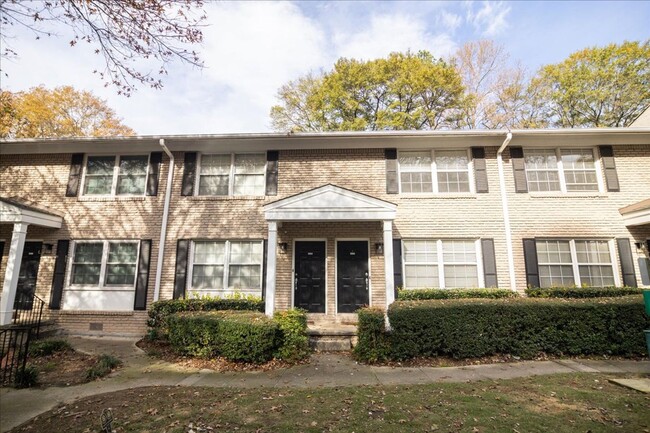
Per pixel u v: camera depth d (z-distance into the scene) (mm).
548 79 22281
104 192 11750
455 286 10609
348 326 9656
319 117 22031
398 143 11352
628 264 10188
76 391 5738
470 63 22953
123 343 9617
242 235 11062
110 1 4555
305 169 11484
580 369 6754
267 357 7566
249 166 11820
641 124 13289
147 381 6320
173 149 11727
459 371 6824
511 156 11117
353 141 11328
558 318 7820
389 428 4047
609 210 10633
